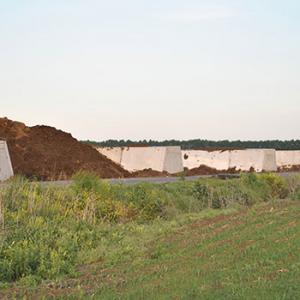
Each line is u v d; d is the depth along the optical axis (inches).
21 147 1251.8
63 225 754.2
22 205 780.0
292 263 519.8
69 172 1261.1
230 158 1833.2
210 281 490.3
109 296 482.3
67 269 594.9
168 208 968.3
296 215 801.6
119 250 668.7
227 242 663.8
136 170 1499.8
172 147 1529.3
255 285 454.6
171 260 609.6
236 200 1135.0
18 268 588.7
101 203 885.2
